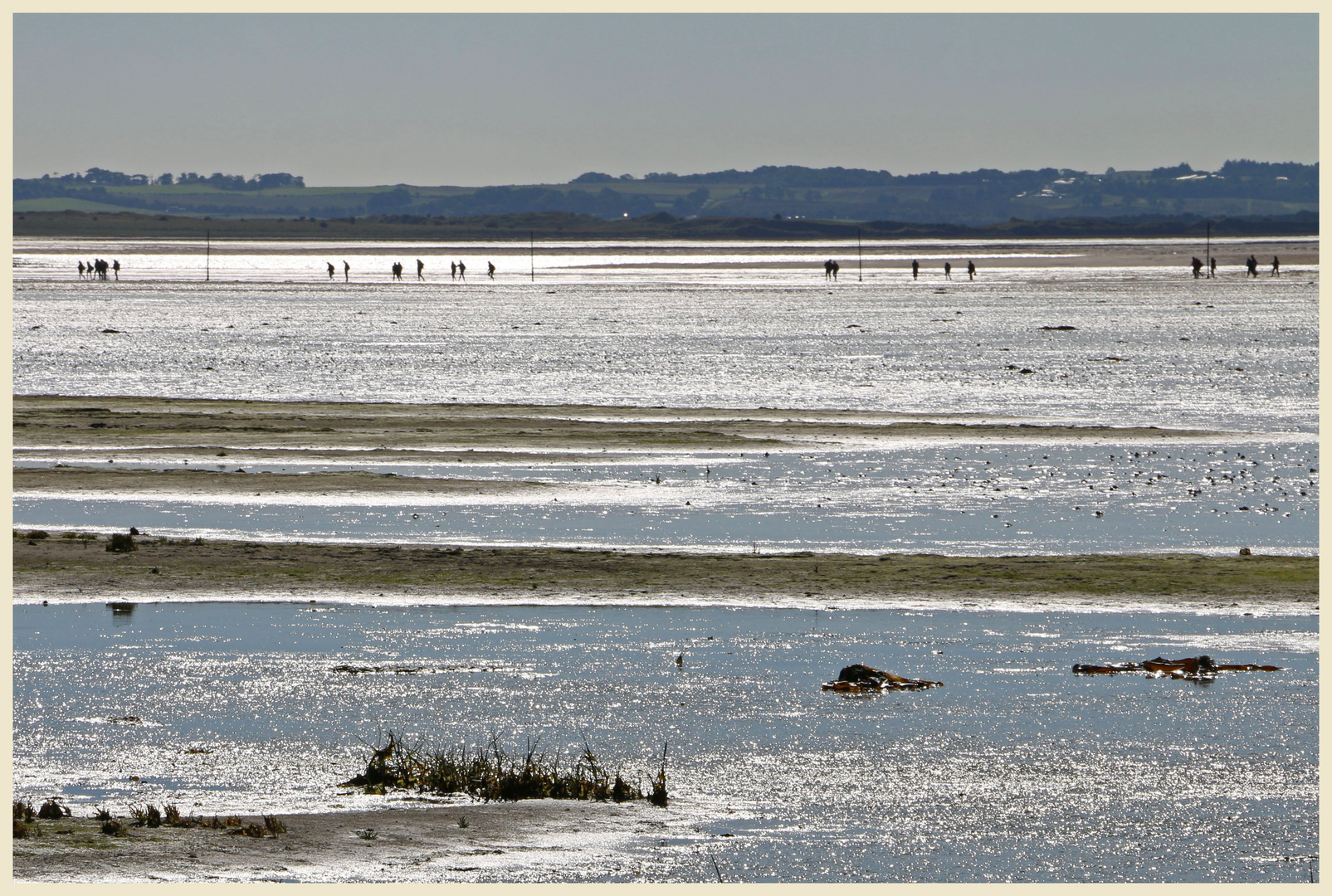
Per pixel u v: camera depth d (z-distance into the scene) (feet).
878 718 190.29
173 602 251.60
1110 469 402.52
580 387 625.41
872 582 263.29
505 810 154.71
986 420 511.40
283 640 227.40
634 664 215.51
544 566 276.00
